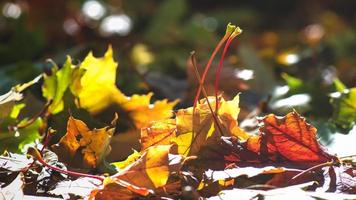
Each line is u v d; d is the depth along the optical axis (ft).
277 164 4.46
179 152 4.49
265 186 4.32
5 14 9.23
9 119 4.73
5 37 7.95
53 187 4.34
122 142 4.78
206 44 8.82
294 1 12.64
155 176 4.27
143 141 4.52
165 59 7.98
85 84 4.96
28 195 4.33
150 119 5.03
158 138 4.52
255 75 6.26
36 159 4.41
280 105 5.41
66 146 4.51
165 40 9.02
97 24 9.50
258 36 10.18
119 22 9.75
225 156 4.46
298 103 5.38
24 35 6.91
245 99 5.89
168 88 6.01
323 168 4.41
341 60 8.22
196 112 4.50
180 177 4.33
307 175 4.38
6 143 4.72
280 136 4.46
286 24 11.97
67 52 6.50
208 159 4.46
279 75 7.15
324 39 9.35
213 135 4.50
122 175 4.27
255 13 12.16
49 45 8.52
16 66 5.85
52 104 4.90
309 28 10.45
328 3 12.52
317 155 4.45
